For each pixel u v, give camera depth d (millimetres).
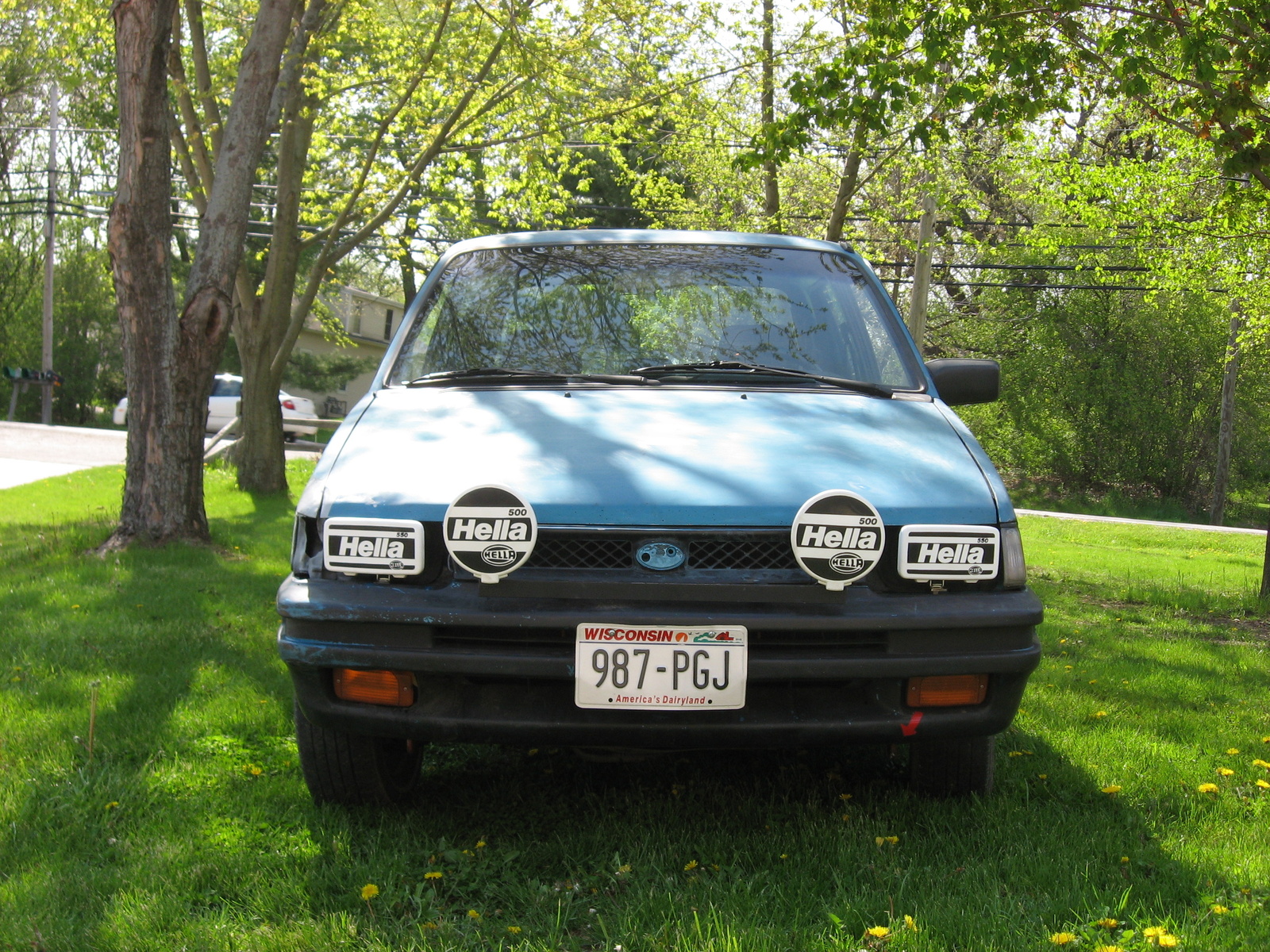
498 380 3510
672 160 19125
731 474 2791
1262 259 13172
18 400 37188
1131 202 12953
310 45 12125
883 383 3637
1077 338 33000
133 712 4027
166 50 7656
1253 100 6344
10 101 32281
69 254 38406
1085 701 4688
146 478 8117
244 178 8164
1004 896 2600
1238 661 6047
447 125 13023
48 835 2902
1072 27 6656
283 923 2432
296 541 2830
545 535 2646
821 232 18156
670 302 3857
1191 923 2436
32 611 5809
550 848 2855
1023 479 35500
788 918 2475
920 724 2664
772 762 3646
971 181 18266
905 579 2684
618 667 2559
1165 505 32812
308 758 3008
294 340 13203
